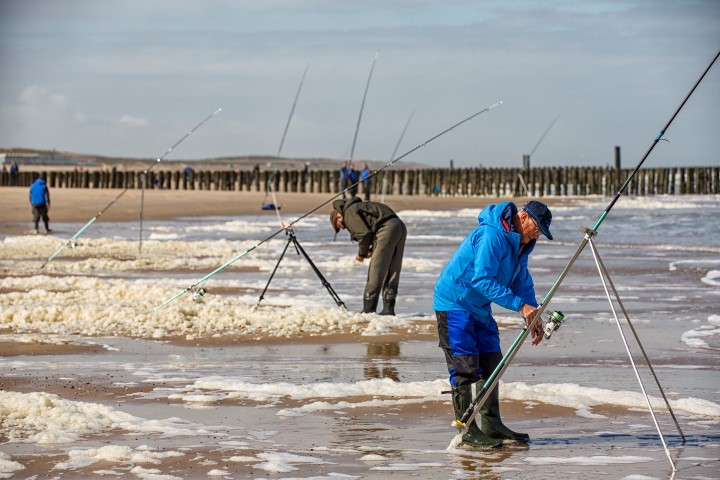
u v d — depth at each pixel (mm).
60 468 6613
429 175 81438
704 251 27484
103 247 28203
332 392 9156
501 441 7383
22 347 11836
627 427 7961
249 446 7270
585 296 17234
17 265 23078
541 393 9031
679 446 7348
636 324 13820
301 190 79562
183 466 6703
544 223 7402
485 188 80625
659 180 82062
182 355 11422
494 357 7586
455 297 7418
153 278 20328
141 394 9180
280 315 14008
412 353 11586
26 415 8109
